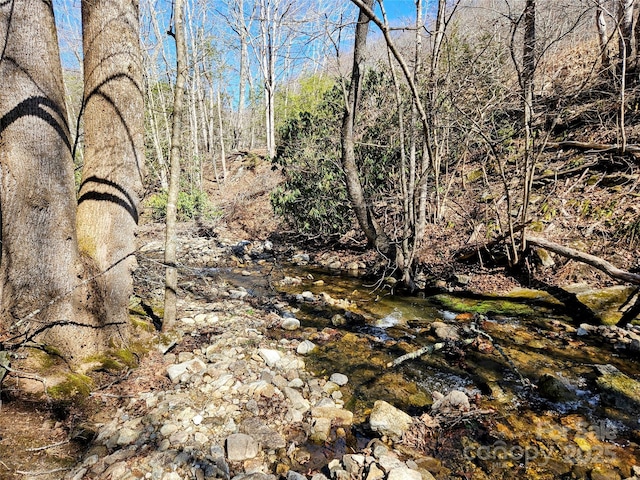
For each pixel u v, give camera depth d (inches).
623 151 261.4
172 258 163.6
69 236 117.6
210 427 112.8
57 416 104.7
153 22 557.3
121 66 132.4
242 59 780.6
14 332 108.6
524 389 141.7
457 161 342.3
